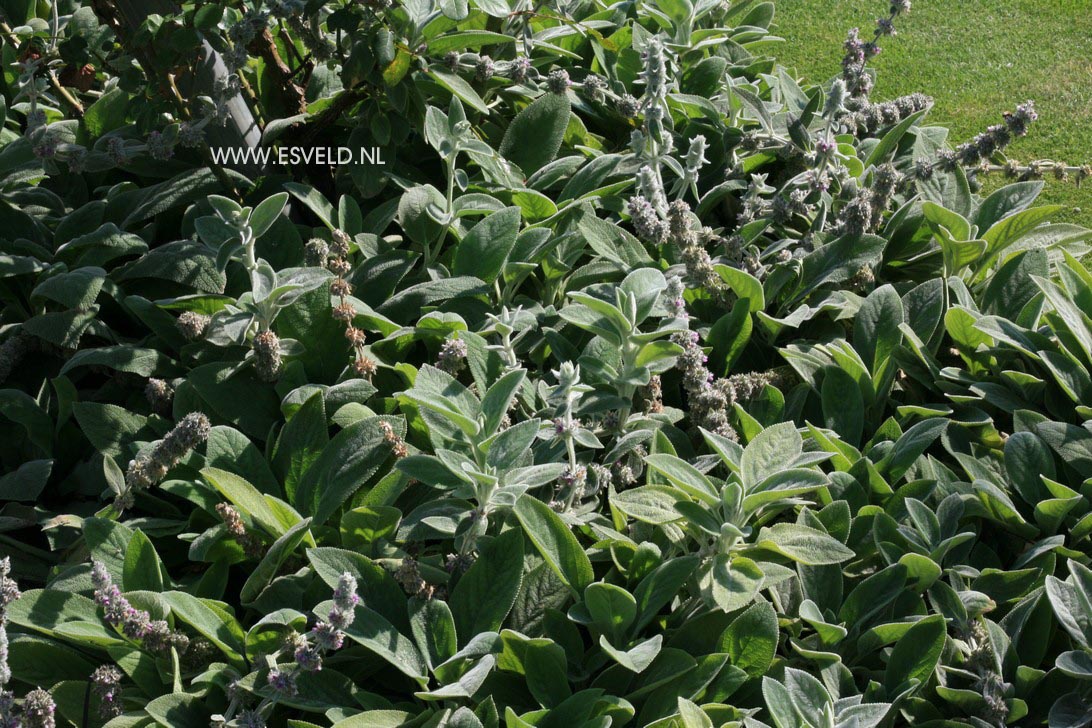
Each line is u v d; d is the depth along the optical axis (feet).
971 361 8.48
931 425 7.35
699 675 5.88
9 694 5.25
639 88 10.98
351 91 9.24
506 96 10.56
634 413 7.76
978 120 17.21
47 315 8.08
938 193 9.75
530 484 6.23
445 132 8.62
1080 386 7.88
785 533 6.29
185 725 5.67
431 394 6.08
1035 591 6.66
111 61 8.81
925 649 6.15
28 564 7.13
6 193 9.37
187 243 8.48
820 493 7.09
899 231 9.58
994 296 8.89
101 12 8.39
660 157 8.71
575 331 8.39
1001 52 18.98
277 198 7.33
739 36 12.03
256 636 5.88
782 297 8.98
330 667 6.23
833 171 9.16
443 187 10.08
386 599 6.16
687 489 6.10
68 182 9.96
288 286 7.29
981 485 7.07
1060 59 18.62
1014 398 8.03
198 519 7.09
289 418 7.48
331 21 8.56
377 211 9.21
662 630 6.46
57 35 9.22
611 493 6.61
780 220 8.77
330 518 7.08
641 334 6.67
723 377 8.45
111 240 8.37
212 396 7.53
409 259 8.59
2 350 8.18
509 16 9.99
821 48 19.31
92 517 6.58
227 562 6.76
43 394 8.18
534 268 9.10
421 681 5.65
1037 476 7.34
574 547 6.31
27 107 10.34
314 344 7.93
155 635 5.80
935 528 6.79
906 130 10.10
